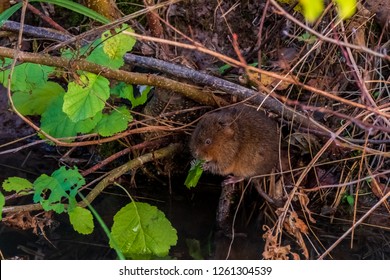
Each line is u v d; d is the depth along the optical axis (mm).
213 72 1674
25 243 1532
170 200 1677
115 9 1664
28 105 1680
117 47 1493
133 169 1680
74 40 1484
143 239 1520
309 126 1561
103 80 1505
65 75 1637
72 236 1552
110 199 1669
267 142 1604
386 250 1521
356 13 1603
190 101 1654
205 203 1675
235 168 1615
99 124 1597
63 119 1619
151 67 1589
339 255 1506
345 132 1646
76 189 1498
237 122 1601
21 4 1475
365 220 1594
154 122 1669
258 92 1534
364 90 1376
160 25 1650
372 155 1636
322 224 1590
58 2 1489
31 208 1533
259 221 1607
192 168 1642
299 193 1524
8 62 1544
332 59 1654
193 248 1538
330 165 1646
